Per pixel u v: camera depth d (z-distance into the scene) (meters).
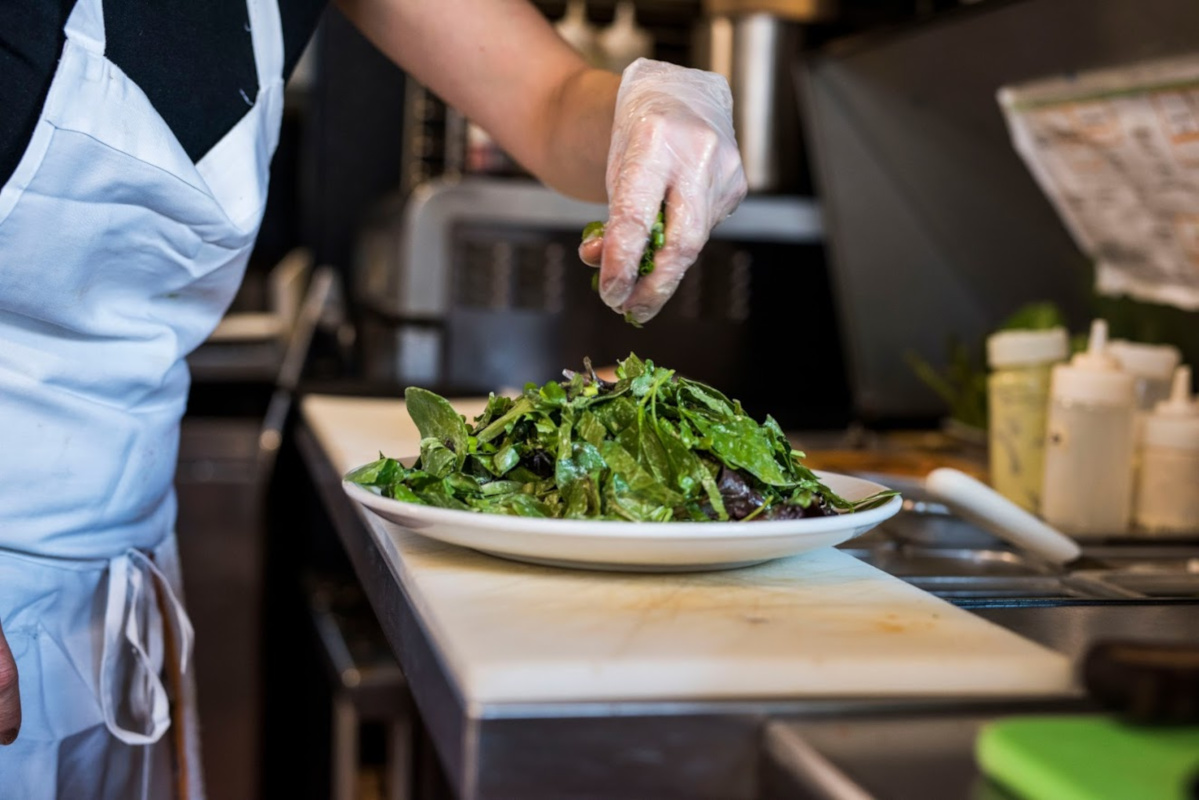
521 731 0.61
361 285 3.05
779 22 2.62
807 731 0.61
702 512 0.84
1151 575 1.08
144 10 1.06
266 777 2.68
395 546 0.92
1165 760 0.54
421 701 0.76
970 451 1.88
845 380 2.72
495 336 2.51
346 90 3.28
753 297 2.64
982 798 0.54
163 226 1.09
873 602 0.79
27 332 1.10
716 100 1.04
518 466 0.90
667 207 0.94
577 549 0.79
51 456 1.13
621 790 0.62
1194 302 1.56
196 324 1.22
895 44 1.81
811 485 0.89
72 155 1.00
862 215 2.15
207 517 2.39
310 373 2.79
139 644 1.21
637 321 0.99
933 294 2.20
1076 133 1.57
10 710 1.08
